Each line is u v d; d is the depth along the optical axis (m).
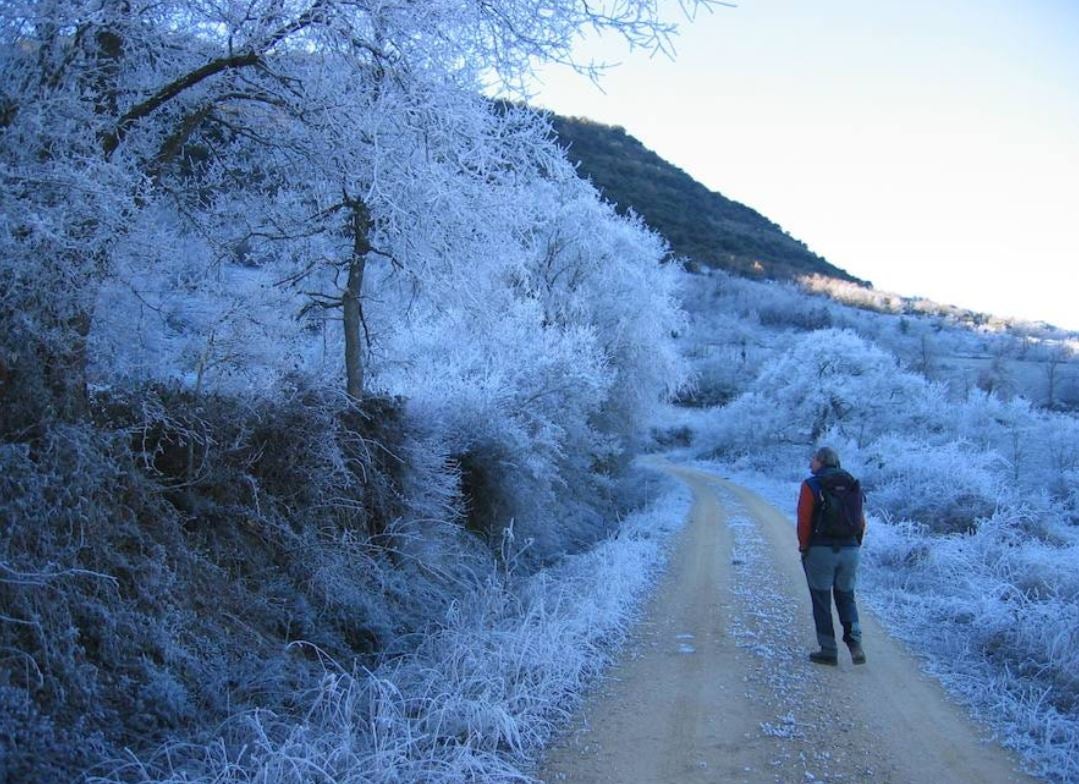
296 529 7.07
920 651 6.98
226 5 6.21
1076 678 5.69
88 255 5.12
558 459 15.19
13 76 5.07
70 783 3.71
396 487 8.91
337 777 4.08
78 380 5.22
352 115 6.86
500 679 5.32
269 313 9.11
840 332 42.06
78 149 5.08
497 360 13.94
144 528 5.38
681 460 47.19
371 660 6.44
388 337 11.64
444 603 8.07
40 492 4.38
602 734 4.99
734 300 108.94
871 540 12.38
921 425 37.53
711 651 6.90
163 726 4.41
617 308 22.83
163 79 6.68
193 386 7.37
